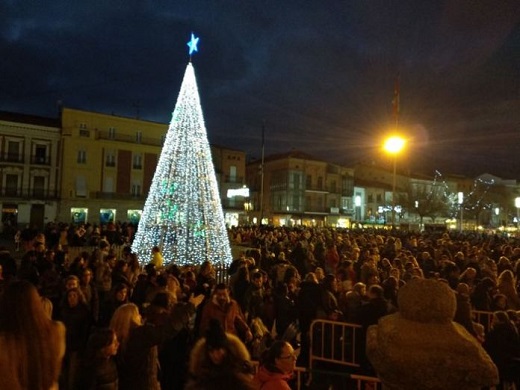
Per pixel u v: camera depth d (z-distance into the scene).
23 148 44.22
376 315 6.32
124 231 21.67
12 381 2.30
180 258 14.16
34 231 16.81
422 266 11.99
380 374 2.52
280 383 3.44
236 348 2.64
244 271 8.31
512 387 5.61
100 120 47.94
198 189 14.73
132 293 7.54
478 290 8.13
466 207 68.12
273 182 62.16
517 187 84.25
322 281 8.22
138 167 49.91
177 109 14.84
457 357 2.33
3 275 7.38
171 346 5.66
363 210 68.31
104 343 3.83
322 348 6.81
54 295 6.78
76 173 46.38
